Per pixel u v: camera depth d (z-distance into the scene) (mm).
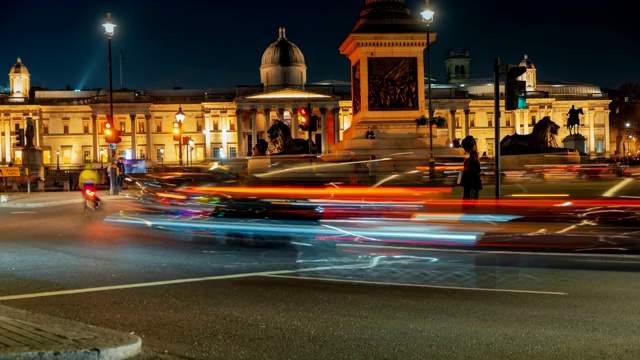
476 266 13297
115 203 36250
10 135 161500
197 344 7629
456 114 166250
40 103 162625
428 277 12070
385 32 50188
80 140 163375
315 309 9453
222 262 14055
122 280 11914
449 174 51906
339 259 14398
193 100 164875
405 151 50750
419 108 51250
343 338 7883
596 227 19156
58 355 6195
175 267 13414
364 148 50281
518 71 22406
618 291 10664
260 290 10898
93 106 157625
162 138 164125
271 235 18797
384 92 51062
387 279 11883
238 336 7988
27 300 10164
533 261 13898
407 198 24938
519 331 8156
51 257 14984
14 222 24938
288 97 155875
